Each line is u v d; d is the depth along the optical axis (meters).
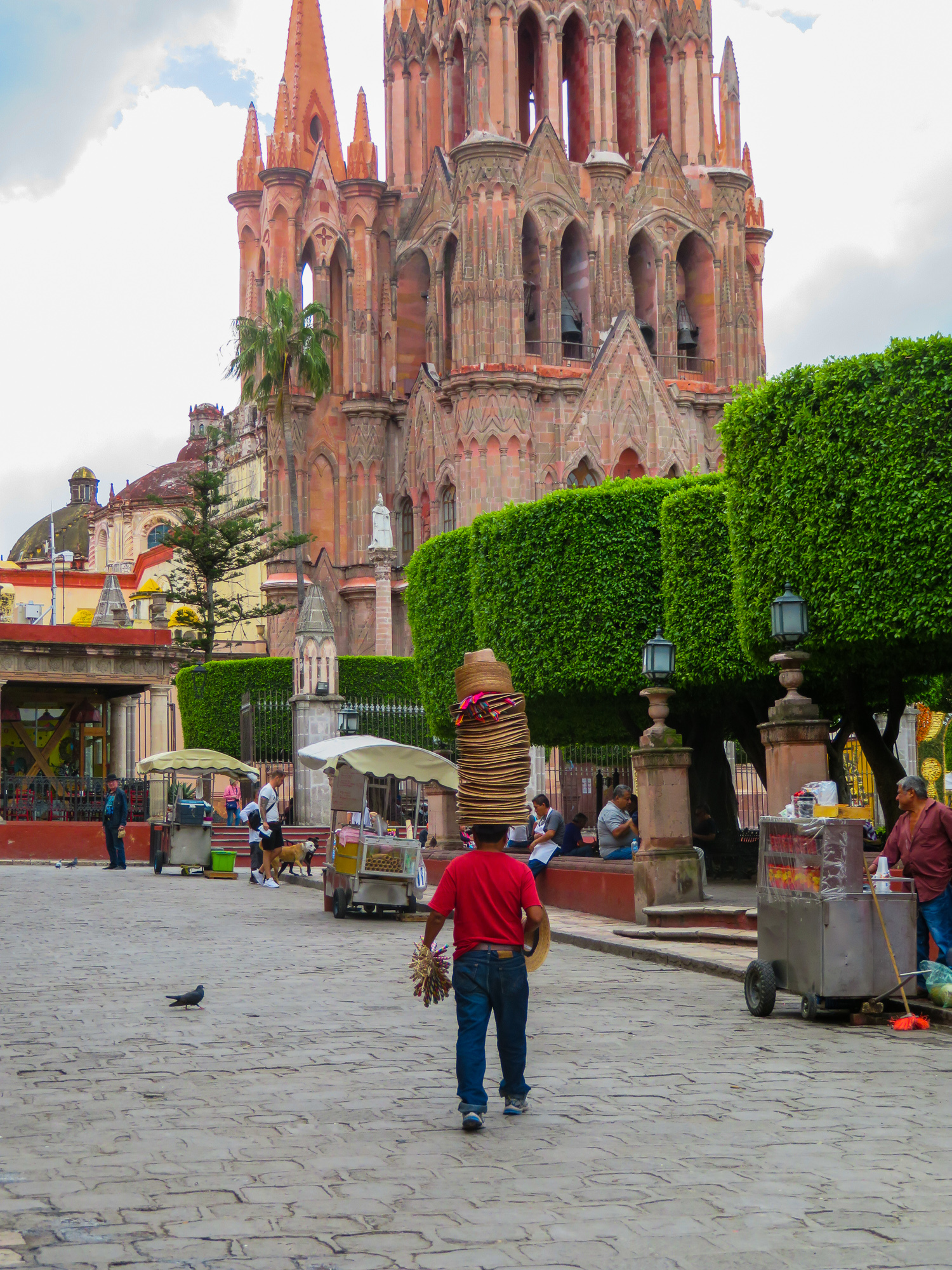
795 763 16.72
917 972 12.07
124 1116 8.41
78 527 112.31
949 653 18.70
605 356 66.31
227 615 60.84
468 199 64.38
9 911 23.30
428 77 73.25
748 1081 9.59
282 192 69.50
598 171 68.75
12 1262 5.75
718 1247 6.03
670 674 20.92
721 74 73.81
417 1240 6.11
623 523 27.81
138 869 36.84
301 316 61.97
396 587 67.81
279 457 67.56
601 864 22.27
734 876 29.25
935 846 12.67
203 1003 13.07
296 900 27.14
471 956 8.39
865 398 18.16
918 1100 9.01
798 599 17.08
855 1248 6.04
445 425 66.12
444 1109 8.66
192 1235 6.14
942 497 17.47
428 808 32.66
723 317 71.31
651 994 14.11
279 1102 8.82
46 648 43.75
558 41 69.19
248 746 46.59
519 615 28.83
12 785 41.75
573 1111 8.64
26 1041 10.98
